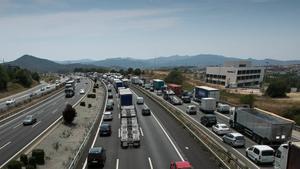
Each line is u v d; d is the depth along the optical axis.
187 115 54.50
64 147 33.72
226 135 34.41
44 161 28.33
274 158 26.59
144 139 35.69
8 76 120.50
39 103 76.12
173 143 33.50
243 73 146.38
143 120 48.34
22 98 95.38
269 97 90.19
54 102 77.38
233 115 42.50
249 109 40.72
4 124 49.97
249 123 37.41
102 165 26.20
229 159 24.95
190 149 30.88
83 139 35.38
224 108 58.41
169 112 53.59
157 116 52.16
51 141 36.56
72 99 82.69
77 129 43.59
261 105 68.56
